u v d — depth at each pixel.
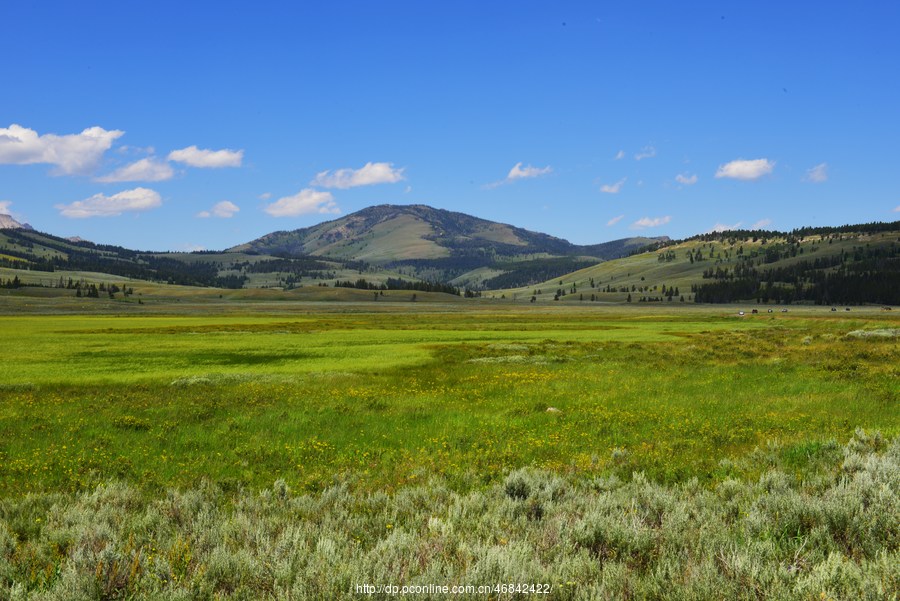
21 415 18.75
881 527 5.44
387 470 11.06
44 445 14.05
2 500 8.17
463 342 57.66
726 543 5.24
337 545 5.61
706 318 130.62
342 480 9.98
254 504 7.84
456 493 8.02
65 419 17.91
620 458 11.13
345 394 23.98
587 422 16.16
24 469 11.51
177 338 66.00
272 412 19.17
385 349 49.88
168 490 8.56
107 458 12.64
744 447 12.22
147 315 167.25
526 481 8.09
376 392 24.77
